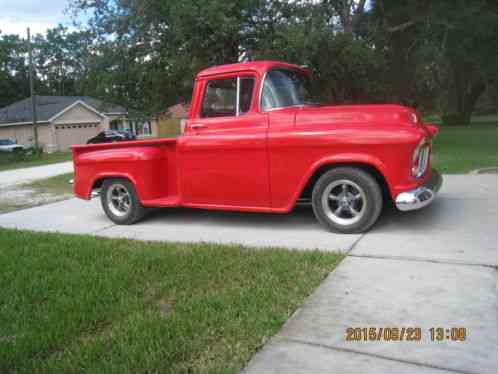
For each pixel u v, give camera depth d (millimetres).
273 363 2760
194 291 3893
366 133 5043
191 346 2961
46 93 68312
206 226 6363
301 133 5328
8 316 3539
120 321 3402
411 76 18797
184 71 12422
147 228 6488
